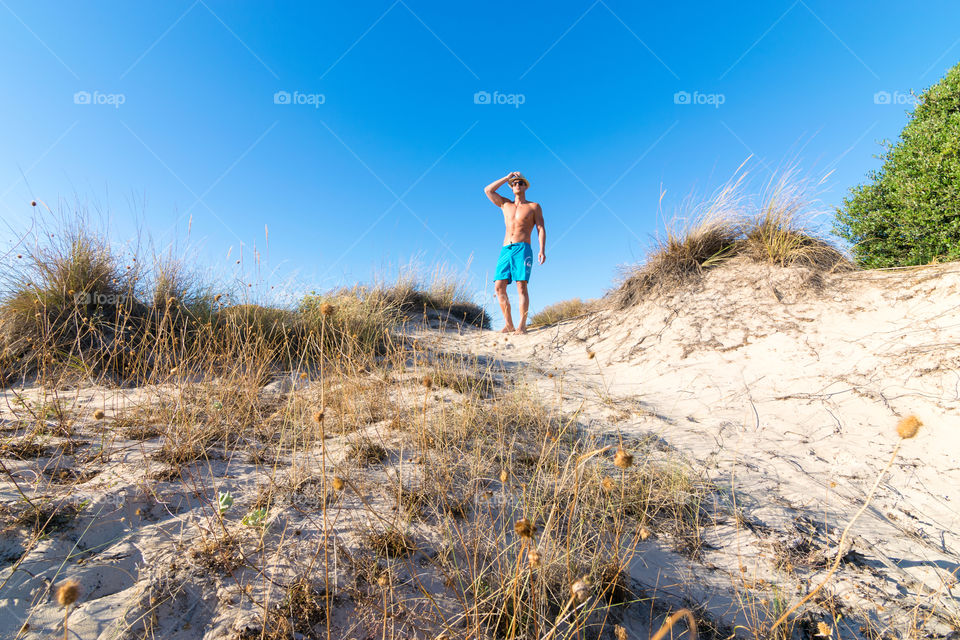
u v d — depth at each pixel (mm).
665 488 2264
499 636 1354
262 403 3186
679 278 5492
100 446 2199
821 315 4254
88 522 1607
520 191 6809
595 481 2195
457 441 2613
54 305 4012
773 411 3357
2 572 1347
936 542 1920
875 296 4195
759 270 5039
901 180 5930
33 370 3592
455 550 1693
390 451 2438
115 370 3668
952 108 5973
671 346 4688
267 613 1316
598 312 6293
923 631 1443
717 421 3293
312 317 5340
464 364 4953
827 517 2092
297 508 1831
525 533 1243
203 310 4844
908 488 2324
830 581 1675
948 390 2938
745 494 2285
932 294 3871
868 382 3330
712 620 1496
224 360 3738
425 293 9570
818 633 1435
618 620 1478
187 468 2080
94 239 4492
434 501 1973
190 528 1667
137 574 1431
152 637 1229
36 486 1757
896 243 6121
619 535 1888
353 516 1809
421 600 1447
